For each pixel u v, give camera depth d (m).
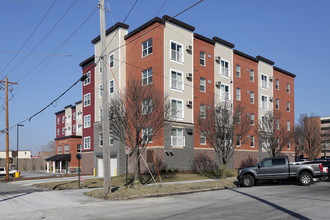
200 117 32.03
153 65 32.12
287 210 11.82
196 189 19.98
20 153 106.81
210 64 37.56
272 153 38.53
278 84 49.34
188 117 34.03
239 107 30.38
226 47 40.16
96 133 39.59
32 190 24.27
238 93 41.31
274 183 23.52
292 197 15.50
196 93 35.31
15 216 12.68
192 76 34.81
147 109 23.62
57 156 58.59
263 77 46.12
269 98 46.62
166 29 32.91
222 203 14.28
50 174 52.81
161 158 31.14
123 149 34.72
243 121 29.48
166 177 29.02
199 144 35.12
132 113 23.19
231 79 40.09
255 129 42.84
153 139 31.50
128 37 35.53
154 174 30.75
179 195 18.33
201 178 29.75
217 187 21.03
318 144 47.75
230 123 28.66
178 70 33.47
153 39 32.44
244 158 41.34
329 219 10.04
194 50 35.84
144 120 23.17
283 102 49.88
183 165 33.00
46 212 13.43
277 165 21.38
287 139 39.34
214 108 29.84
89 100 43.66
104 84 18.58
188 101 33.69
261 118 44.16
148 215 11.75
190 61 34.94
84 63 44.12
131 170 33.50
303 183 20.84
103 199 17.36
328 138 56.12
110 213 12.52
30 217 12.30
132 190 18.98
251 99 43.38
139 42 34.06
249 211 11.86
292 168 21.12
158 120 23.83
